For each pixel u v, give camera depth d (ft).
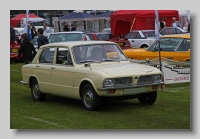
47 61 36.76
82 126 28.12
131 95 32.60
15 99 39.29
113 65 33.58
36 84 38.11
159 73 33.06
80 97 33.14
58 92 35.22
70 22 125.39
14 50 73.97
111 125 28.22
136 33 91.20
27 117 31.24
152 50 49.80
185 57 47.65
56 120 30.04
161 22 91.61
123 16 100.78
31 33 89.10
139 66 33.63
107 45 35.47
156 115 31.09
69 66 33.94
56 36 61.77
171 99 37.29
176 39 48.83
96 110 32.40
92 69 32.04
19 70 63.98
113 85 30.91
